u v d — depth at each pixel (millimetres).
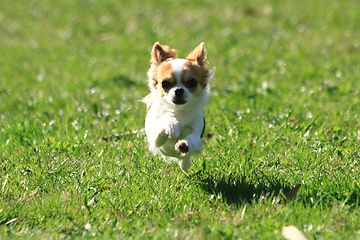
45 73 19781
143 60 21047
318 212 7098
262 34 24906
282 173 8727
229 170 8922
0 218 7164
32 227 7086
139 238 6492
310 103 13586
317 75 16781
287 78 16734
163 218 7195
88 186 8289
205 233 6559
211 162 9258
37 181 8492
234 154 9672
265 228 6633
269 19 28250
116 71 19344
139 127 11852
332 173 8562
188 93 7773
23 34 28859
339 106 13109
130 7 33719
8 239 6480
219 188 8312
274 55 20297
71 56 22797
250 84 16172
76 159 9422
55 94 15844
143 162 9469
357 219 6879
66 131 11188
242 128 11297
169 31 26875
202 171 8898
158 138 8109
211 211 7555
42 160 9469
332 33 24109
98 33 28000
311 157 9312
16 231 6832
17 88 17453
